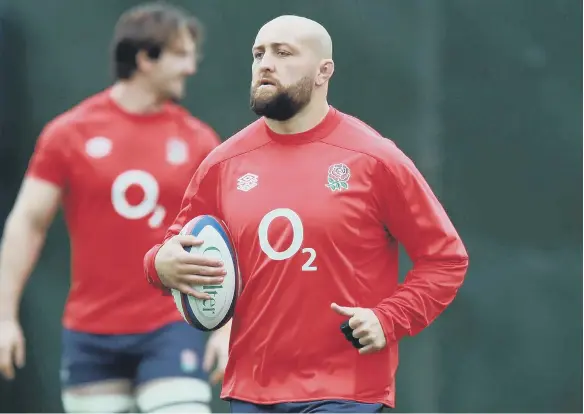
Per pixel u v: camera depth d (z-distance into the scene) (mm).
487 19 34000
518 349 33812
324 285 17062
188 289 17188
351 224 17109
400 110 33906
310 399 17109
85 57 35062
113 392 24734
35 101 35250
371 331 16641
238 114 34500
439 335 33812
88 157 24312
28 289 34781
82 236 24469
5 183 35125
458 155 33938
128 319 24203
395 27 34000
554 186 33906
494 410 33719
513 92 34000
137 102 24672
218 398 33625
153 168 24453
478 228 33969
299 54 17234
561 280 33844
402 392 33594
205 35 34625
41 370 34656
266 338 17203
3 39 35281
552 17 33938
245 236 17297
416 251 17531
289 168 17391
